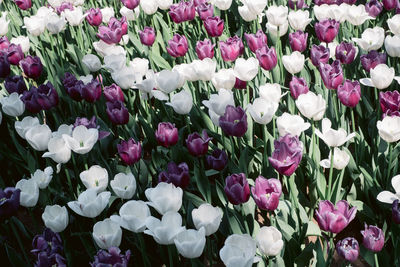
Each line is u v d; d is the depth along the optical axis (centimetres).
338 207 250
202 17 529
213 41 568
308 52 576
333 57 461
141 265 326
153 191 248
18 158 425
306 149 370
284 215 298
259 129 410
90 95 399
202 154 311
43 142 326
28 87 502
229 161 338
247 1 483
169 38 584
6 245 304
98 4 773
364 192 335
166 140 328
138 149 316
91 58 446
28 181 289
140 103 449
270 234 235
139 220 239
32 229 385
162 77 361
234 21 646
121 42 556
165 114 439
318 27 429
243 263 211
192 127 427
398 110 333
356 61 459
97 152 390
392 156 344
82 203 255
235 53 420
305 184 371
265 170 336
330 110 398
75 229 350
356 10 473
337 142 287
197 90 415
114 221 243
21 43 536
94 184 286
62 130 330
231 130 300
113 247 234
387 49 404
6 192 282
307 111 312
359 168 350
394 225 288
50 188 371
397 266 278
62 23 516
